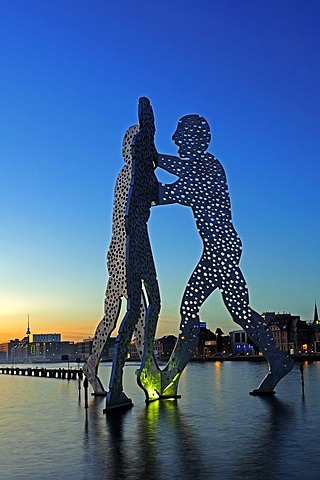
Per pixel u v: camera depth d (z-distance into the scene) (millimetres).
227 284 34844
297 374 60656
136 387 50594
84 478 14641
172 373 34500
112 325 37719
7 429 24078
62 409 31734
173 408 29609
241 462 16062
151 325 32875
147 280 32125
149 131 33281
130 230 29656
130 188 30188
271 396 34594
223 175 35531
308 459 16266
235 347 188875
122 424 24062
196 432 21469
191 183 35094
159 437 20547
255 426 22531
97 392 39688
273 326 175000
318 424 22703
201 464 15930
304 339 169125
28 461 17078
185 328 34812
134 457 17141
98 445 19406
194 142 35625
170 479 14266
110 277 36844
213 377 62656
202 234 34906
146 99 33062
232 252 34938
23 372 92188
